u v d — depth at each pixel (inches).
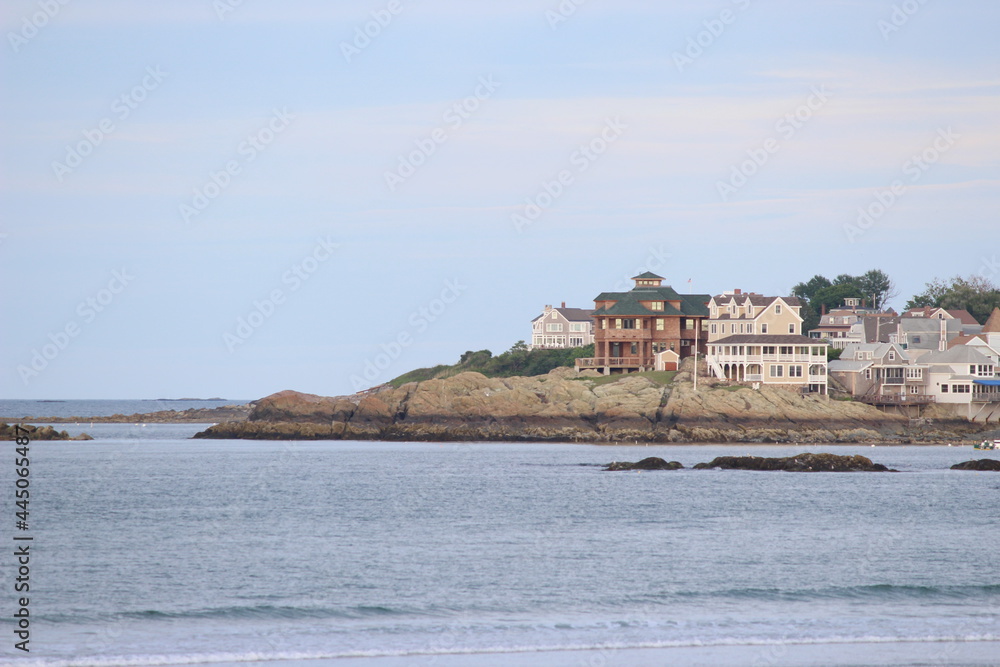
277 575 6688.0
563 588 6328.7
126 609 5772.6
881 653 5014.8
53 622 5492.1
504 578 6614.2
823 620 5605.3
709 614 5728.3
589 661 4864.7
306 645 5093.5
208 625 5462.6
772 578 6643.7
